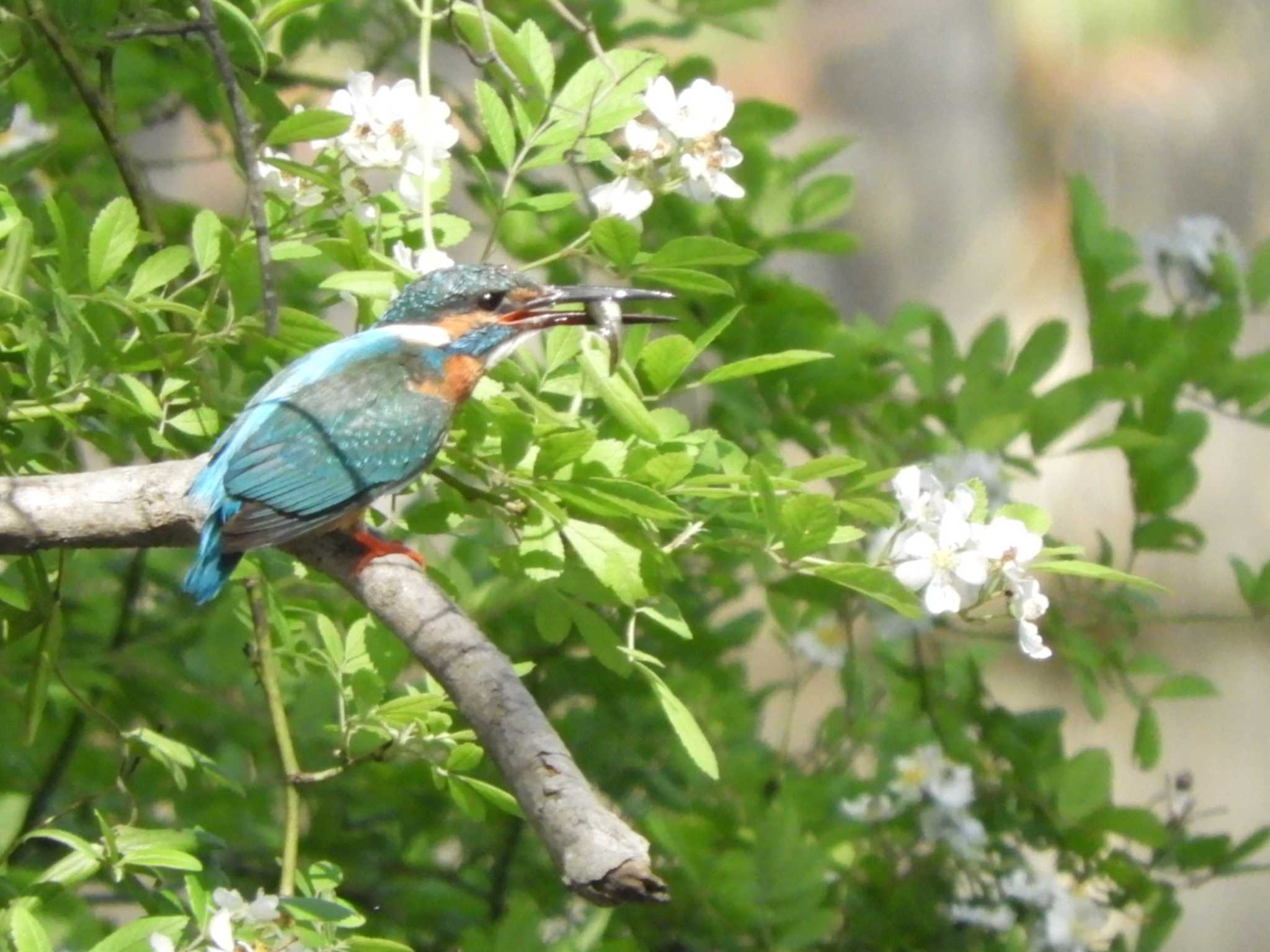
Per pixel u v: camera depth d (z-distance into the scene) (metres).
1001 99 22.84
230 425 7.67
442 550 11.83
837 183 10.09
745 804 9.97
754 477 6.60
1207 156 22.08
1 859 7.24
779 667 18.11
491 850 10.75
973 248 23.02
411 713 7.26
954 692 10.73
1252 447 20.16
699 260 7.19
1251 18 21.48
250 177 7.18
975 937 9.96
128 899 8.84
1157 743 9.99
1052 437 9.49
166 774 10.00
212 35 7.32
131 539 7.12
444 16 7.51
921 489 6.82
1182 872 10.16
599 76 7.52
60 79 10.29
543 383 7.30
